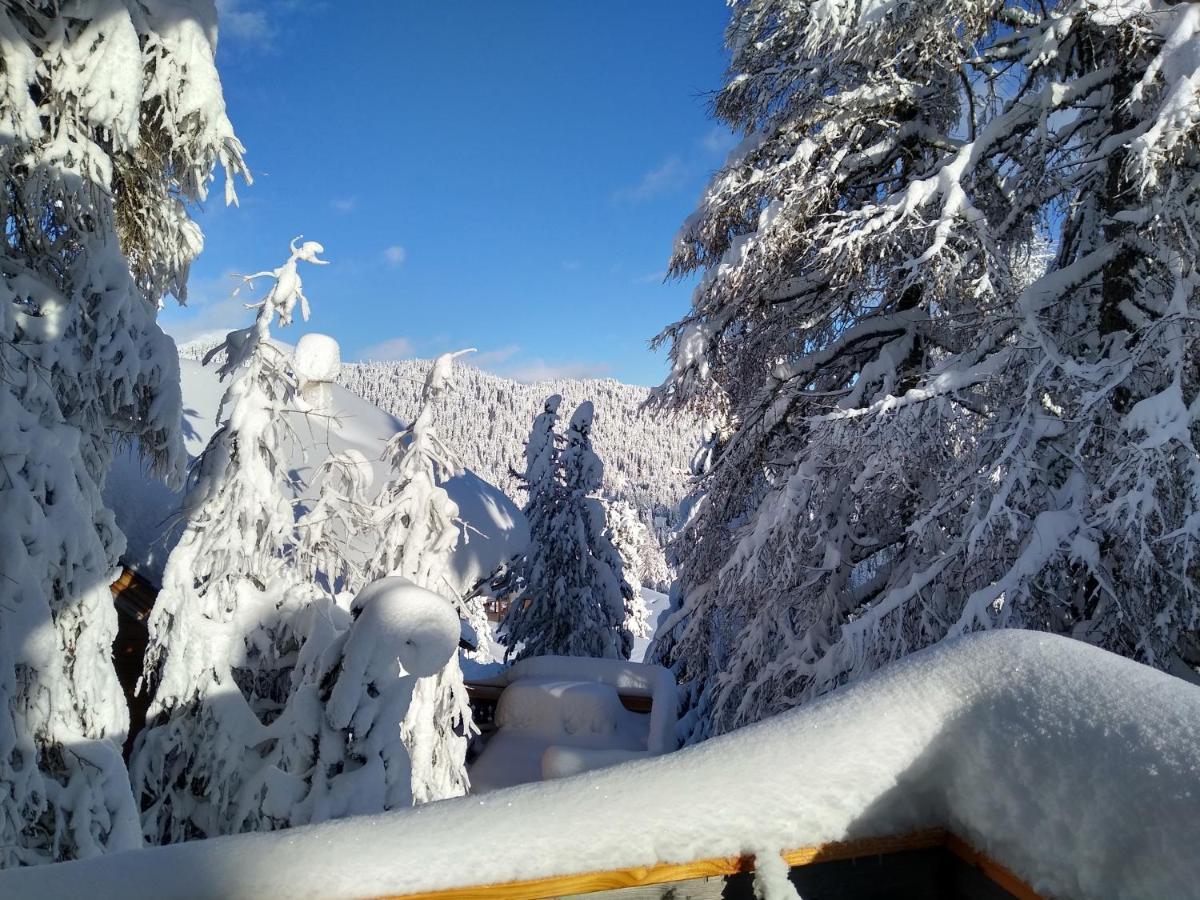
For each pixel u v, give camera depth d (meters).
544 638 19.84
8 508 5.05
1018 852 1.20
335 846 1.31
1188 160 6.96
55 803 5.12
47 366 5.38
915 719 1.42
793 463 9.91
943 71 9.76
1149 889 1.01
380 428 13.52
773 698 10.05
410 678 5.35
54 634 5.15
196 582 6.93
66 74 5.33
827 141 9.77
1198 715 1.13
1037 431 7.05
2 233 5.55
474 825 1.34
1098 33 8.05
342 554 8.06
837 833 1.33
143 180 6.50
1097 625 7.31
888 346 9.78
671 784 1.37
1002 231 8.77
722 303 10.77
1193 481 6.02
